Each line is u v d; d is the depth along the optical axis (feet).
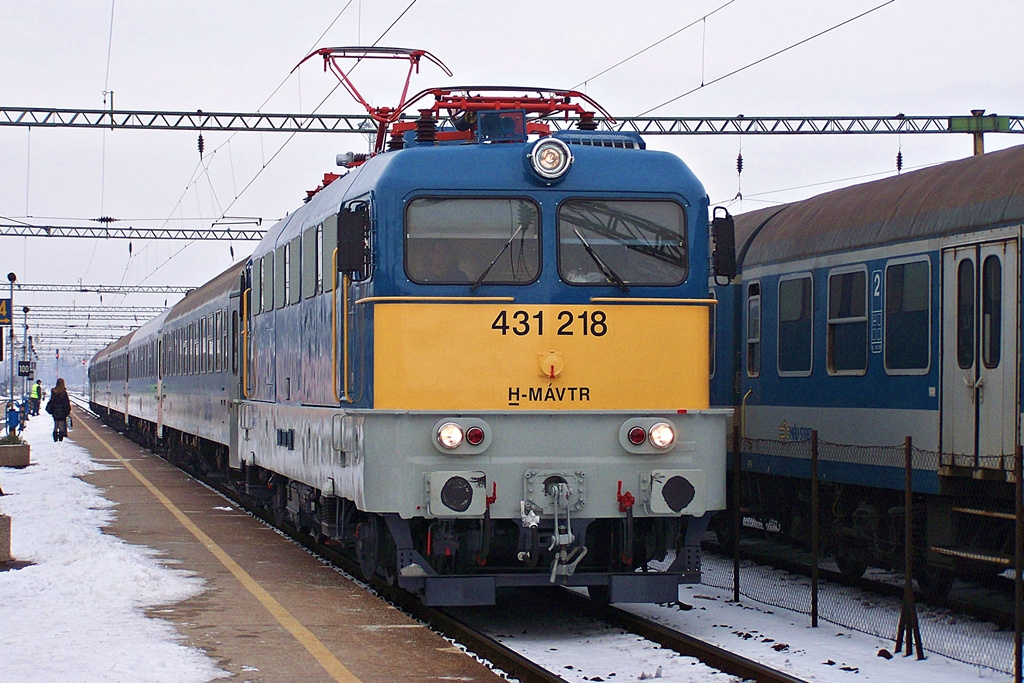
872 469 40.14
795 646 31.71
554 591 39.27
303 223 43.34
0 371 377.30
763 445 47.47
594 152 33.94
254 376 54.54
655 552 34.55
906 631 30.86
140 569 39.88
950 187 37.86
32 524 53.31
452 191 32.94
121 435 162.50
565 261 33.14
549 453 32.50
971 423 35.65
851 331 41.86
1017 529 27.63
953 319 36.52
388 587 39.14
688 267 33.63
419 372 32.48
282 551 48.44
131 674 26.18
